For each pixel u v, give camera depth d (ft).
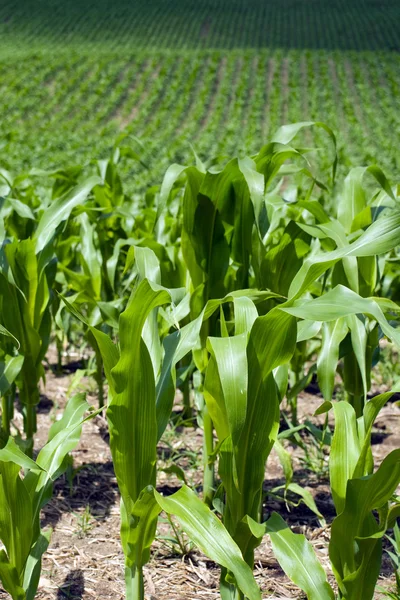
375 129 87.51
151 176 56.65
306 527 8.75
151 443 5.85
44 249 9.52
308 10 186.09
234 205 8.55
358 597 5.62
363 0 194.49
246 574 4.76
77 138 83.71
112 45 154.71
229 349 5.19
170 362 6.14
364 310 4.86
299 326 8.52
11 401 10.02
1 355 8.72
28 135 85.35
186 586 7.48
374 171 8.96
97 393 14.10
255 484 5.80
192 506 5.08
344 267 8.51
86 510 8.94
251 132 88.94
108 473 10.44
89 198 14.97
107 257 14.25
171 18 182.09
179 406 13.44
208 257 8.65
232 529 5.93
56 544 8.35
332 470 5.57
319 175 57.62
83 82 116.57
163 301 5.44
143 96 111.86
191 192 8.41
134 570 5.97
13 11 184.65
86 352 17.12
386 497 5.41
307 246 9.30
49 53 132.36
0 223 9.32
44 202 17.12
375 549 5.65
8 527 5.84
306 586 5.05
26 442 9.25
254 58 136.98
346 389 9.95
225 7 191.93
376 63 126.62
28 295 9.44
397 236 5.07
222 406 5.98
